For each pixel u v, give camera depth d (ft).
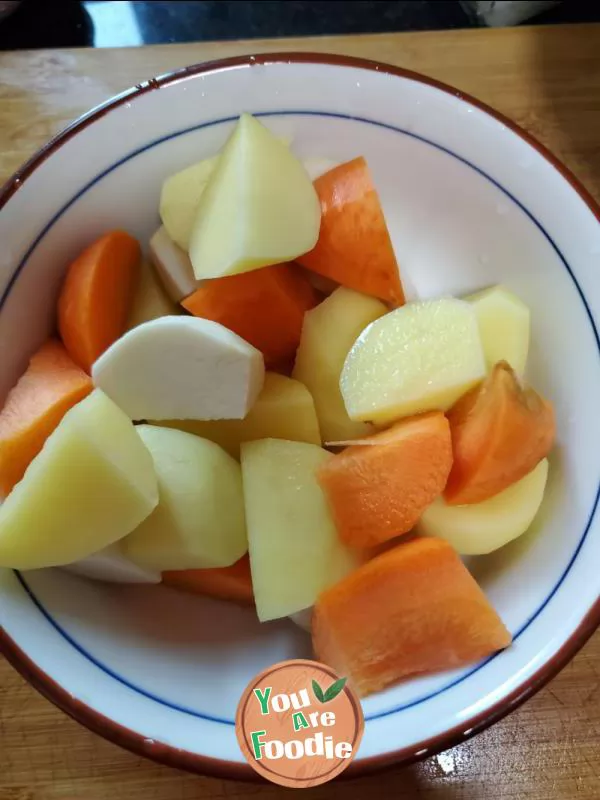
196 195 0.66
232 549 0.61
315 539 0.60
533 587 0.60
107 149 0.63
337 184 0.66
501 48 0.83
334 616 0.57
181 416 0.63
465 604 0.57
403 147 0.68
